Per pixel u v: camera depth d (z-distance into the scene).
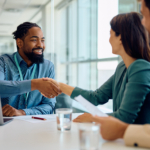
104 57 4.71
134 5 3.43
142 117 1.01
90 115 1.11
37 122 1.15
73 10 6.09
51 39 6.93
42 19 7.04
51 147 0.73
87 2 5.39
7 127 1.04
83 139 0.64
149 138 0.71
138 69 1.00
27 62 1.82
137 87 0.96
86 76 5.57
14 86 1.48
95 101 1.33
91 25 5.30
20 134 0.90
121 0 3.56
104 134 0.79
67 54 6.40
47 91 1.49
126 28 1.06
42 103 1.81
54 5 6.73
